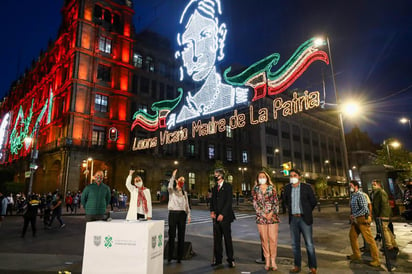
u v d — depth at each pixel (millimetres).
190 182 43969
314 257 5098
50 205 13898
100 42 38781
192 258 6836
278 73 21391
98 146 35469
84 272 3500
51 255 6730
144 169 39094
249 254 7301
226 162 48688
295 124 59188
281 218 17047
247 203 36031
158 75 44438
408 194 12609
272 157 52594
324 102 16578
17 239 10242
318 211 23438
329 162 66750
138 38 44156
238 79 32844
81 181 37031
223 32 32719
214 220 6000
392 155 40344
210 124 31250
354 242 6520
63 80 38875
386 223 7273
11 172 34625
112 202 26734
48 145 37281
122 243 3488
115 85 39094
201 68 35125
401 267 5816
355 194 6402
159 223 3863
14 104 60594
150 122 40031
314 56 17594
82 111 35281
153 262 3588
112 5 41062
